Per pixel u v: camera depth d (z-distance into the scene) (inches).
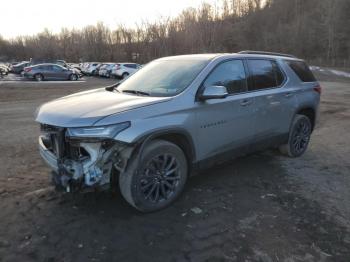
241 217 148.8
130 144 136.0
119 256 121.2
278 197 169.0
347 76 1455.5
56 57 3132.4
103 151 134.8
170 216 148.6
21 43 3735.2
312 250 126.3
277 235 135.4
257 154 237.9
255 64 196.4
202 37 2332.7
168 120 146.4
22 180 188.2
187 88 158.4
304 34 2741.1
